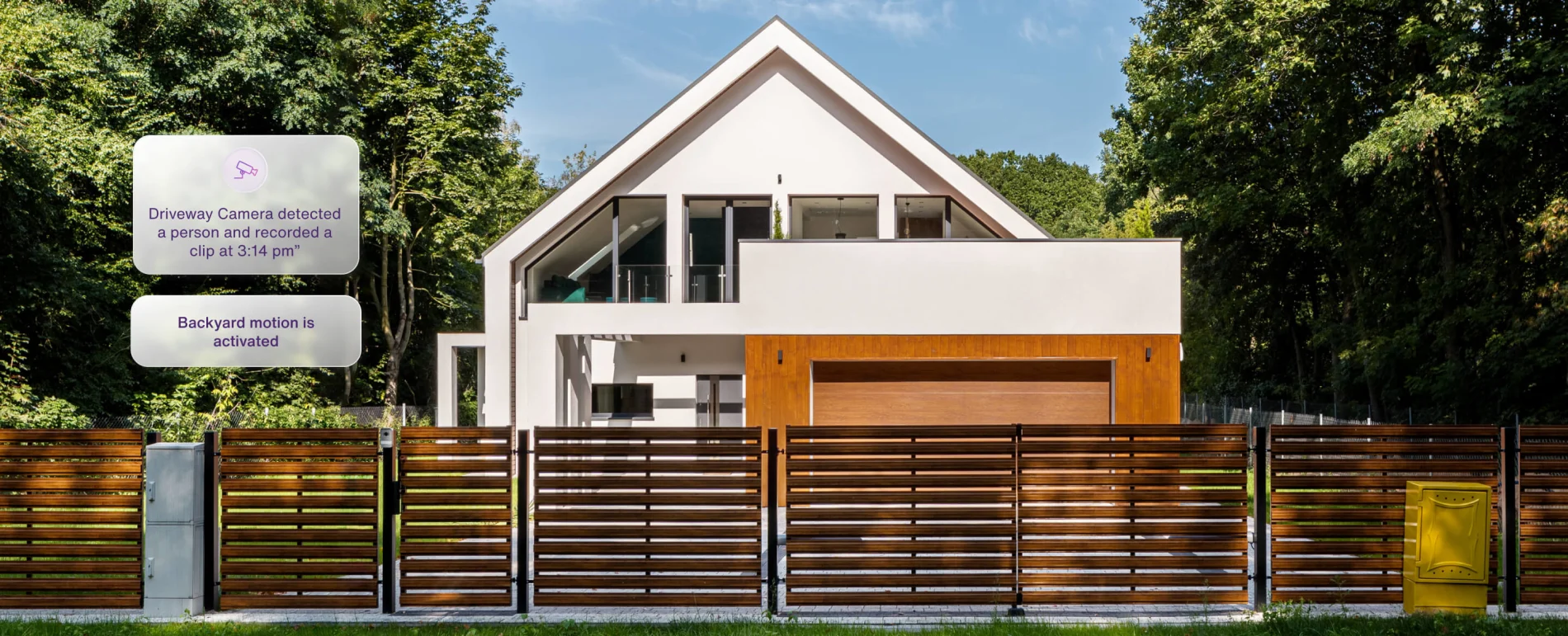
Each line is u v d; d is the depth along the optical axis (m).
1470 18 17.33
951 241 14.32
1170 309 14.13
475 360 36.81
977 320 14.26
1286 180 25.92
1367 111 21.97
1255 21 20.50
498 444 7.53
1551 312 18.30
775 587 7.57
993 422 14.34
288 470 7.57
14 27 19.06
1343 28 20.25
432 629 7.12
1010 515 7.49
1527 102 16.62
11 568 7.60
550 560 7.56
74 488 7.59
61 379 21.77
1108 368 14.33
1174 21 24.66
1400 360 24.00
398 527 7.68
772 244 14.40
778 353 14.32
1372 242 24.38
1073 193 67.00
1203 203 25.94
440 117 28.77
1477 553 7.25
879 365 14.44
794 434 7.50
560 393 17.09
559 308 16.62
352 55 27.48
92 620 7.37
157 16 23.06
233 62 23.62
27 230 19.34
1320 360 35.62
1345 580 7.51
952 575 7.49
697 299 17.31
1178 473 7.51
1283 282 32.00
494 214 34.47
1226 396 41.19
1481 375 20.89
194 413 22.81
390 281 33.16
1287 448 7.53
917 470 7.51
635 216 18.61
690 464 7.49
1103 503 7.95
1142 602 7.47
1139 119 27.30
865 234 18.77
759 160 18.12
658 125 17.78
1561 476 7.44
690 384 19.25
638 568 7.54
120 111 22.88
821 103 18.16
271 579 7.61
